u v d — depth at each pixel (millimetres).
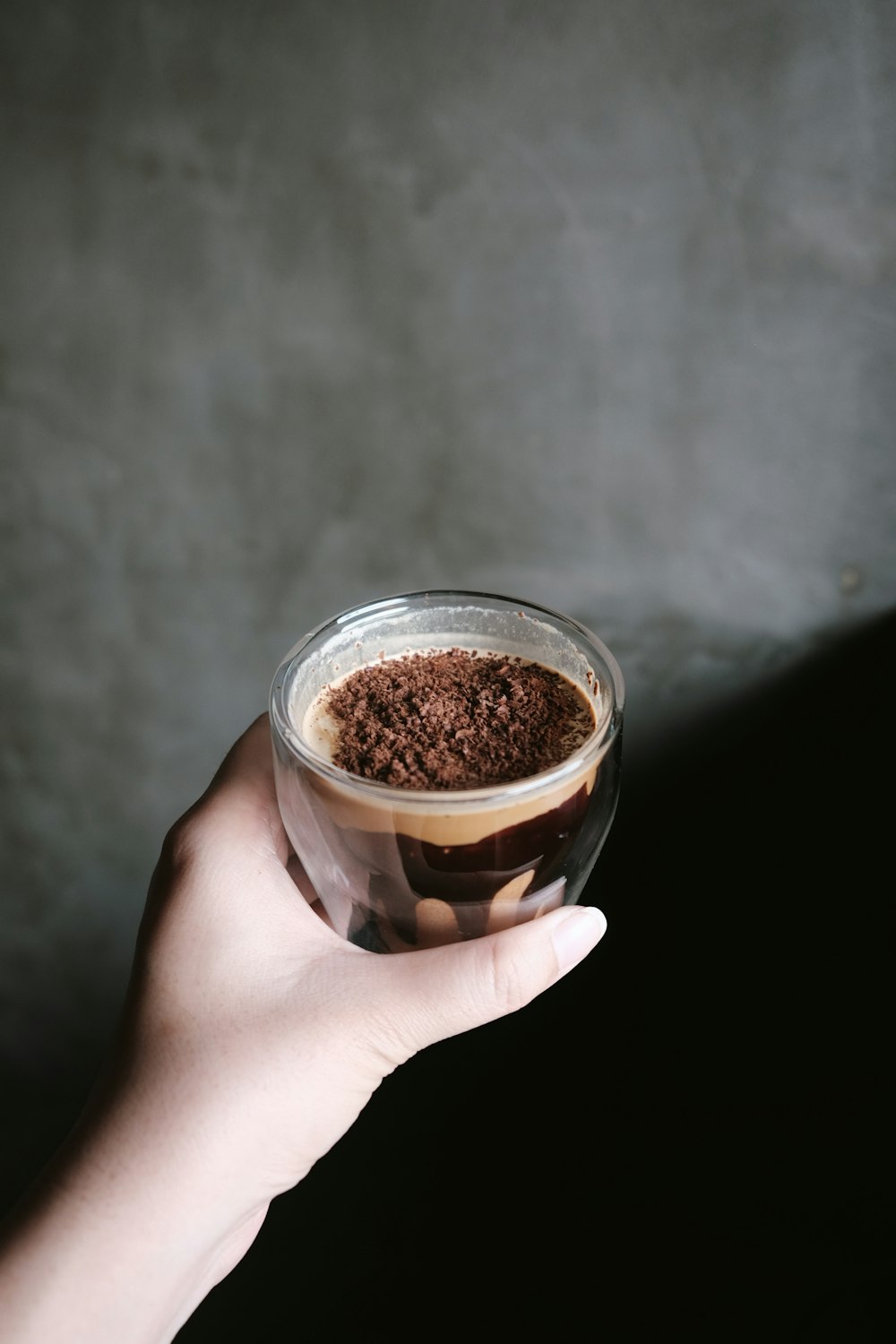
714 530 563
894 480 539
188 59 500
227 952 305
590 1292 529
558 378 539
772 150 487
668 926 641
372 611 334
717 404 535
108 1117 286
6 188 526
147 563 598
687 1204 551
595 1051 618
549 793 276
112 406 565
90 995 692
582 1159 581
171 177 521
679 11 471
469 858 281
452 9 481
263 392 557
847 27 466
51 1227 274
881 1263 518
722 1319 512
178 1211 280
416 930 308
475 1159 589
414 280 528
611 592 583
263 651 614
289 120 506
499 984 290
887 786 577
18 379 562
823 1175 548
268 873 325
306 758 283
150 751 641
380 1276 554
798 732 600
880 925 574
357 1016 292
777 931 619
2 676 627
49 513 591
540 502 567
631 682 602
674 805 625
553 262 518
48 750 642
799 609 575
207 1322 551
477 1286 541
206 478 577
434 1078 600
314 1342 533
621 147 495
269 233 526
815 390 526
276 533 587
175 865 324
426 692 320
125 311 545
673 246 509
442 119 499
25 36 500
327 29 490
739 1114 580
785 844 616
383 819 275
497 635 340
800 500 550
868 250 499
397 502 575
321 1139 299
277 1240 563
